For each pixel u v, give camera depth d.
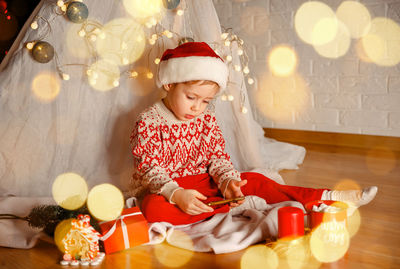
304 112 2.61
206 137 1.46
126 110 1.64
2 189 1.50
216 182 1.41
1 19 2.40
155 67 1.65
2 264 1.09
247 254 1.10
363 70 2.36
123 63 1.57
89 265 1.07
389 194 1.59
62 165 1.57
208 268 1.04
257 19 2.68
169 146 1.40
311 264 1.04
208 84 1.30
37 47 1.41
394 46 2.24
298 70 2.59
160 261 1.08
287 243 1.07
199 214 1.27
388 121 2.33
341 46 2.41
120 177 1.64
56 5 1.45
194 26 1.65
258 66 2.73
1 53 2.41
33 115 1.50
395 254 1.09
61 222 1.15
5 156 1.49
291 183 1.77
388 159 2.13
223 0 2.79
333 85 2.48
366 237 1.20
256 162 1.80
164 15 1.60
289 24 2.56
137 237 1.15
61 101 1.53
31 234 1.24
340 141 2.50
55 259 1.11
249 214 1.32
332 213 1.06
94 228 1.15
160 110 1.40
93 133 1.60
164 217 1.25
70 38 1.50
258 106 2.78
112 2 1.54
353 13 2.33
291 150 2.20
